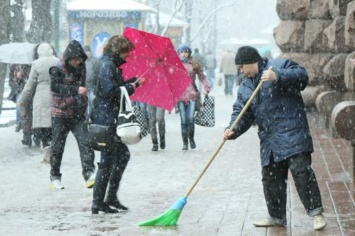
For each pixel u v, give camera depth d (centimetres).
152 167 2769
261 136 1673
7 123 4597
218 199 2075
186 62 3300
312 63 3978
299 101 1647
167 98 2347
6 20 4850
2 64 4788
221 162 2858
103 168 1920
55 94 2356
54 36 6644
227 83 8250
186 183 2384
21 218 1872
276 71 1595
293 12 4012
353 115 2228
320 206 1652
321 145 3222
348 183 2262
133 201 2089
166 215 1736
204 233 1653
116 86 1908
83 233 1677
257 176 2492
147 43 2286
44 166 2888
